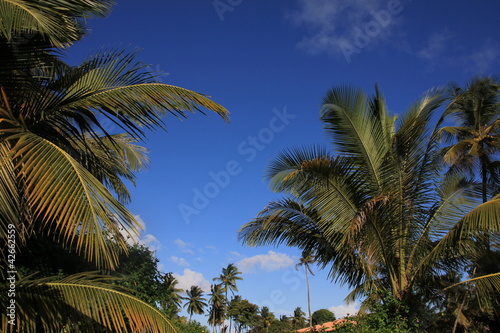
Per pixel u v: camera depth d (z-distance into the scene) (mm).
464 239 7848
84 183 3910
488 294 8047
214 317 73125
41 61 4859
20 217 4367
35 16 3908
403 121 8914
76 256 7461
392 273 8633
